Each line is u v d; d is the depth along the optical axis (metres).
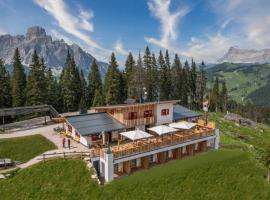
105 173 39.03
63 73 98.62
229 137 68.69
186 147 51.72
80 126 47.22
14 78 83.88
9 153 45.41
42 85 81.56
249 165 47.62
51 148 46.91
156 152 44.62
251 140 77.50
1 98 77.88
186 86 115.12
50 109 69.25
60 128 57.22
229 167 46.03
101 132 47.06
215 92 127.88
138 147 42.41
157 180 39.75
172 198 36.59
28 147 47.56
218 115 112.38
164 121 58.16
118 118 52.00
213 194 38.69
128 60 103.94
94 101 91.31
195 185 39.94
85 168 38.56
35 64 80.19
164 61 105.38
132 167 44.16
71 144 48.16
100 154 40.44
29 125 62.81
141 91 98.25
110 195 35.44
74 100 91.56
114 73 90.50
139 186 37.94
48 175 37.34
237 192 39.88
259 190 40.97
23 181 36.38
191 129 56.62
